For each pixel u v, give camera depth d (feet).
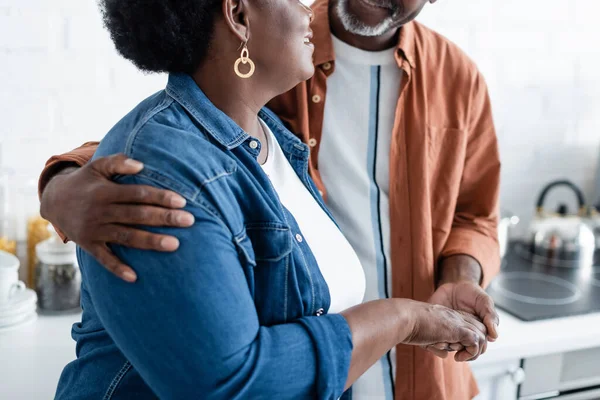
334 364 2.64
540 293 6.10
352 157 4.26
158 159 2.51
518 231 7.50
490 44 6.83
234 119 3.09
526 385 5.43
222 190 2.62
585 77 7.31
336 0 4.25
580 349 5.51
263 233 2.80
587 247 6.87
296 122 4.23
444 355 3.41
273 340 2.57
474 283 4.06
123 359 2.82
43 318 5.32
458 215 4.82
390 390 4.28
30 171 5.70
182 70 2.96
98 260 2.45
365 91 4.28
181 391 2.40
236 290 2.45
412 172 4.28
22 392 4.20
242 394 2.43
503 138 7.16
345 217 4.24
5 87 5.50
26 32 5.46
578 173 7.57
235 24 2.87
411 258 4.30
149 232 2.37
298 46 3.01
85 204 2.48
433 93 4.38
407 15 3.96
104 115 5.81
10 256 5.31
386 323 2.91
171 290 2.34
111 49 5.71
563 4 7.03
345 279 3.38
